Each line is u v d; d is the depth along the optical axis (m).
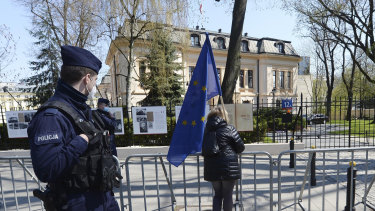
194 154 2.96
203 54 3.03
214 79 3.07
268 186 4.21
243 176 4.83
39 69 18.72
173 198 3.41
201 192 4.10
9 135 7.52
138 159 6.77
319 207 3.32
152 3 10.39
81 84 1.35
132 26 10.55
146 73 15.45
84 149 1.26
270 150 6.70
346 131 12.63
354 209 2.94
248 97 29.95
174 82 15.87
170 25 11.36
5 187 4.76
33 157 1.11
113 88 27.62
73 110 1.30
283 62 31.47
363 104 8.49
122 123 7.13
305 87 37.28
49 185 1.36
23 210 3.61
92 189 1.36
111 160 1.48
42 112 1.20
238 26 6.95
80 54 1.33
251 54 29.92
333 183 4.23
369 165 5.38
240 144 2.70
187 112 3.02
